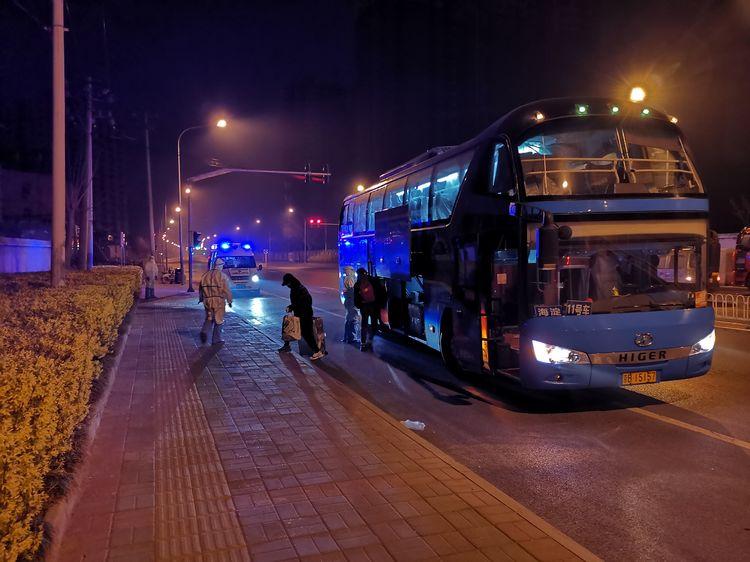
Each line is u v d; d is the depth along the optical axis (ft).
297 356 36.70
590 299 23.16
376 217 45.09
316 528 13.21
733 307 54.65
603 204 23.24
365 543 12.55
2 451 9.27
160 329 50.39
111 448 18.74
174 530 13.10
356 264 52.75
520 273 23.79
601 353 22.84
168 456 18.02
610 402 26.22
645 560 12.72
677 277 23.95
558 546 12.42
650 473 17.78
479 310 28.07
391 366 35.17
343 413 23.00
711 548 13.21
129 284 53.93
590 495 16.21
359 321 57.41
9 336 18.72
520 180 24.36
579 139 25.30
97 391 24.04
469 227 29.17
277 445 19.08
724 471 17.85
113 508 14.21
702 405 25.32
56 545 11.80
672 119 25.93
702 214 24.09
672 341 23.35
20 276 62.44
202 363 33.91
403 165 43.16
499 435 21.77
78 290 38.22
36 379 12.66
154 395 26.02
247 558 11.92
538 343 23.09
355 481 15.97
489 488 15.47
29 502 10.39
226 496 14.97
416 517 13.76
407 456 17.98
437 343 34.01
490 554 12.09
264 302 83.20
